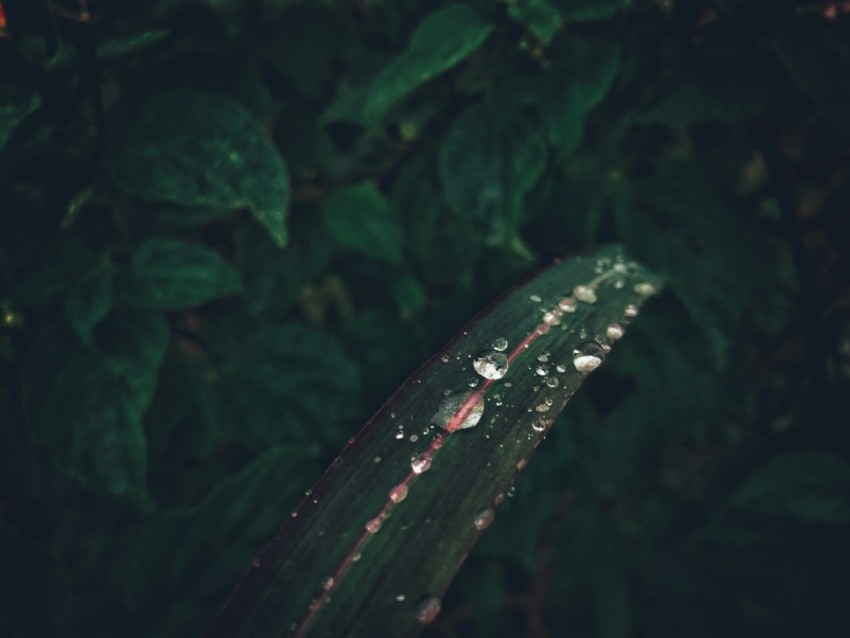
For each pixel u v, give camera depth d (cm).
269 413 24
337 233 25
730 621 27
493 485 18
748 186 31
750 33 22
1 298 21
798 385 28
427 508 17
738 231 24
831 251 27
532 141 22
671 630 27
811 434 27
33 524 23
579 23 23
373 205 25
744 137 25
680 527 30
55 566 21
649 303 25
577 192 26
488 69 23
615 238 26
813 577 24
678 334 25
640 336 25
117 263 23
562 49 22
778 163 25
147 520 24
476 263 27
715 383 26
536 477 27
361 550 17
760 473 23
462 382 19
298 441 24
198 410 24
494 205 22
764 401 30
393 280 27
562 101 22
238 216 26
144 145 21
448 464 18
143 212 22
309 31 24
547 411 19
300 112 25
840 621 24
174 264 22
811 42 21
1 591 20
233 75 23
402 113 25
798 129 27
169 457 24
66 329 21
